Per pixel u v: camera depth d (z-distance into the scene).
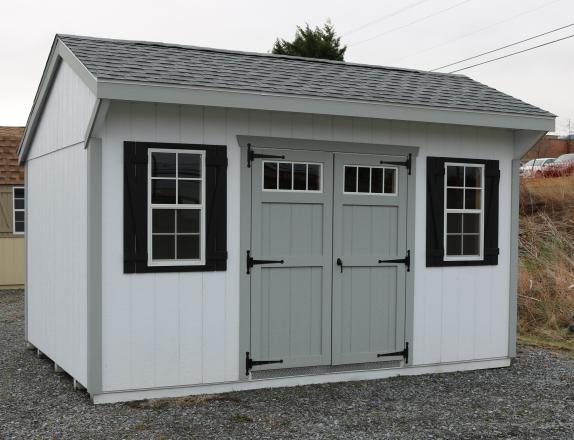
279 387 6.82
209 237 6.47
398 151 7.31
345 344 7.10
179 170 6.39
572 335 10.16
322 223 6.98
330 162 7.00
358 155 7.13
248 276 6.65
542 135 7.69
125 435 5.32
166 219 6.36
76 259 6.64
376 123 7.20
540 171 18.20
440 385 7.07
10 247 15.20
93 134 5.98
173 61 6.95
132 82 5.73
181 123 6.34
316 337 6.96
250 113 6.62
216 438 5.27
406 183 7.36
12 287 15.24
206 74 6.54
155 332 6.29
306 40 25.53
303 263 6.88
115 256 6.13
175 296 6.36
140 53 7.09
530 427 5.75
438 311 7.57
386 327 7.30
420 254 7.45
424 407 6.25
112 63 6.30
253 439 5.27
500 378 7.45
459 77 9.24
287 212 6.83
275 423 5.66
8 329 10.44
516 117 7.50
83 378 6.38
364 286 7.19
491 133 7.85
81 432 5.39
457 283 7.68
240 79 6.60
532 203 16.11
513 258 8.04
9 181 15.02
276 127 6.75
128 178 6.14
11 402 6.27
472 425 5.77
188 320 6.41
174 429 5.46
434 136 7.51
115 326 6.14
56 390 6.69
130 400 6.23
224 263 6.53
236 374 6.62
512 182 8.02
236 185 6.60
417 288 7.44
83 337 6.39
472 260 7.76
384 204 7.26
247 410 6.01
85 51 6.68
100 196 6.05
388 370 7.34
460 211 7.73
